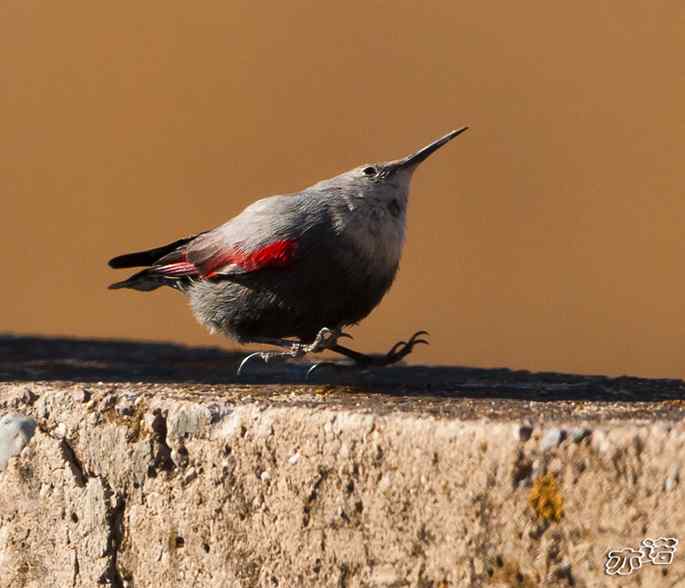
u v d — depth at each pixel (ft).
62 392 28.12
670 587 20.22
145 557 26.84
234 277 34.45
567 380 34.12
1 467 28.48
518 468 21.86
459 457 22.58
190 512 26.25
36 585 28.12
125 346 46.16
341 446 24.18
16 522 28.35
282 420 25.12
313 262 33.47
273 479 25.21
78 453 27.78
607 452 21.04
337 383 33.58
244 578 25.50
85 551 27.48
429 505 22.95
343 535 24.12
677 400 28.81
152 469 26.76
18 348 45.37
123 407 27.32
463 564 22.45
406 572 23.22
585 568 21.08
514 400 28.30
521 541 21.76
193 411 26.32
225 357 42.09
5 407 28.68
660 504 20.48
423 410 25.11
